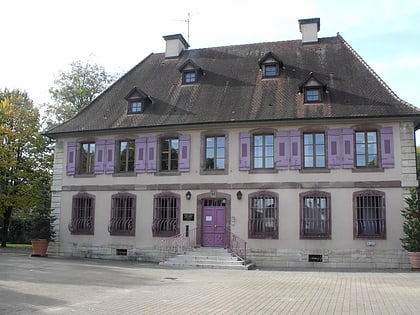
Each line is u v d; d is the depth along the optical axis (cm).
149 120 2397
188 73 2627
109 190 2423
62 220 2492
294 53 2614
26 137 3192
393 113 2064
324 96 2238
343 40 2620
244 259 2098
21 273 1567
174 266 2041
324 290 1282
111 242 2378
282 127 2200
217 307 1003
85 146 2541
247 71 2577
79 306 989
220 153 2284
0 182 3081
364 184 2077
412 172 2034
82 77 3794
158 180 2341
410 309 984
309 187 2128
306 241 2102
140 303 1038
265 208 2175
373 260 2023
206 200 2281
